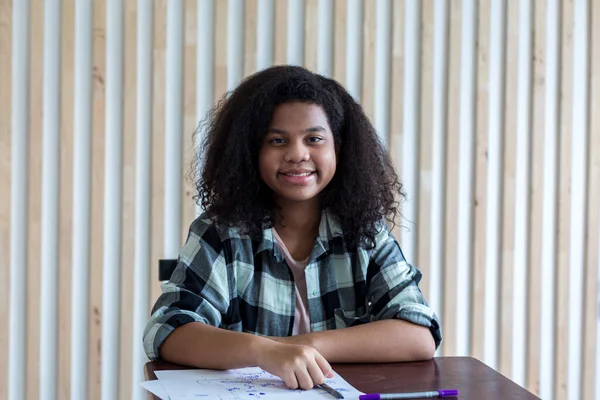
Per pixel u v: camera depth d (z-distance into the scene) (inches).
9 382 83.3
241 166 50.5
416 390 38.8
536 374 95.0
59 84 83.1
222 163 51.0
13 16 81.8
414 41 90.7
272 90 49.4
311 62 87.6
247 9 85.9
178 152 85.5
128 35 83.5
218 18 85.3
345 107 53.0
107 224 84.6
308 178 48.8
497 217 93.6
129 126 83.9
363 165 52.2
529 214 94.1
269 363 39.2
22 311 83.5
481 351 93.0
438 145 91.6
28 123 82.5
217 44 85.3
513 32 92.4
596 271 96.2
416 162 91.1
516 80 92.7
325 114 50.1
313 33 87.5
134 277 84.8
